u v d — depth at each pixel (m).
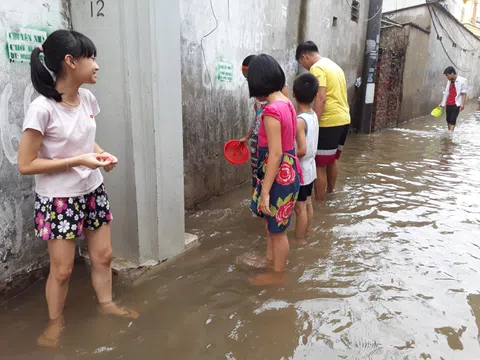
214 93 4.10
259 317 2.29
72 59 1.83
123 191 2.64
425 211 4.00
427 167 5.84
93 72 1.92
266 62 2.47
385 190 4.69
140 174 2.61
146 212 2.72
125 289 2.57
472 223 3.70
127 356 1.98
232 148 3.62
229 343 2.08
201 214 3.88
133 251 2.73
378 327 2.21
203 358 1.97
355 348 2.04
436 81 13.82
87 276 2.69
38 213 2.01
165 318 2.29
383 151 6.94
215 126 4.21
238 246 3.21
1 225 2.37
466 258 3.02
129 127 2.50
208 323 2.24
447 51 14.45
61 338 2.10
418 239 3.34
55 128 1.88
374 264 2.91
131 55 2.40
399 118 10.81
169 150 2.76
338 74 3.99
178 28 2.68
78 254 2.87
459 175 5.41
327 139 4.00
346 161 6.12
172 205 2.87
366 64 8.58
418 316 2.31
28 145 1.82
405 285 2.64
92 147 2.11
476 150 7.16
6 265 2.43
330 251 3.12
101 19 2.41
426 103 13.19
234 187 4.77
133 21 2.38
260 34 4.83
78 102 2.01
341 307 2.39
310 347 2.05
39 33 2.39
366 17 8.50
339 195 4.46
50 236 1.99
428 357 1.98
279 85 2.51
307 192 3.24
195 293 2.54
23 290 2.53
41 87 1.83
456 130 9.73
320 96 3.84
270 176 2.47
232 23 4.22
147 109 2.55
